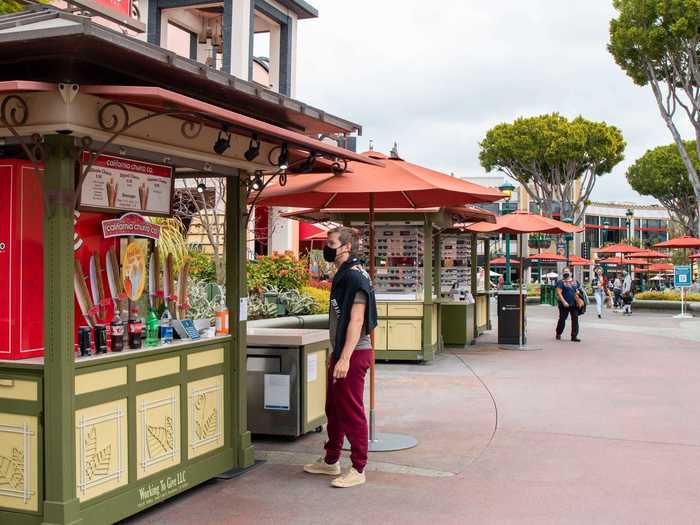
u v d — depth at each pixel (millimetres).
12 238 4559
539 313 30078
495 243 64750
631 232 86062
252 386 7285
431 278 13375
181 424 5445
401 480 6035
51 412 4352
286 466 6414
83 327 4668
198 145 5355
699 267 45031
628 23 30438
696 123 31188
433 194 8023
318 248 23797
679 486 5914
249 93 4938
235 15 17203
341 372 5680
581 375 11836
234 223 6117
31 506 4477
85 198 4875
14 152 4898
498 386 10711
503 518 5152
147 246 5617
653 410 8961
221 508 5301
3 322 4562
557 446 7184
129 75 4418
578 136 42594
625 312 29422
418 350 13281
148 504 5059
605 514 5250
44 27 4285
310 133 6391
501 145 44062
